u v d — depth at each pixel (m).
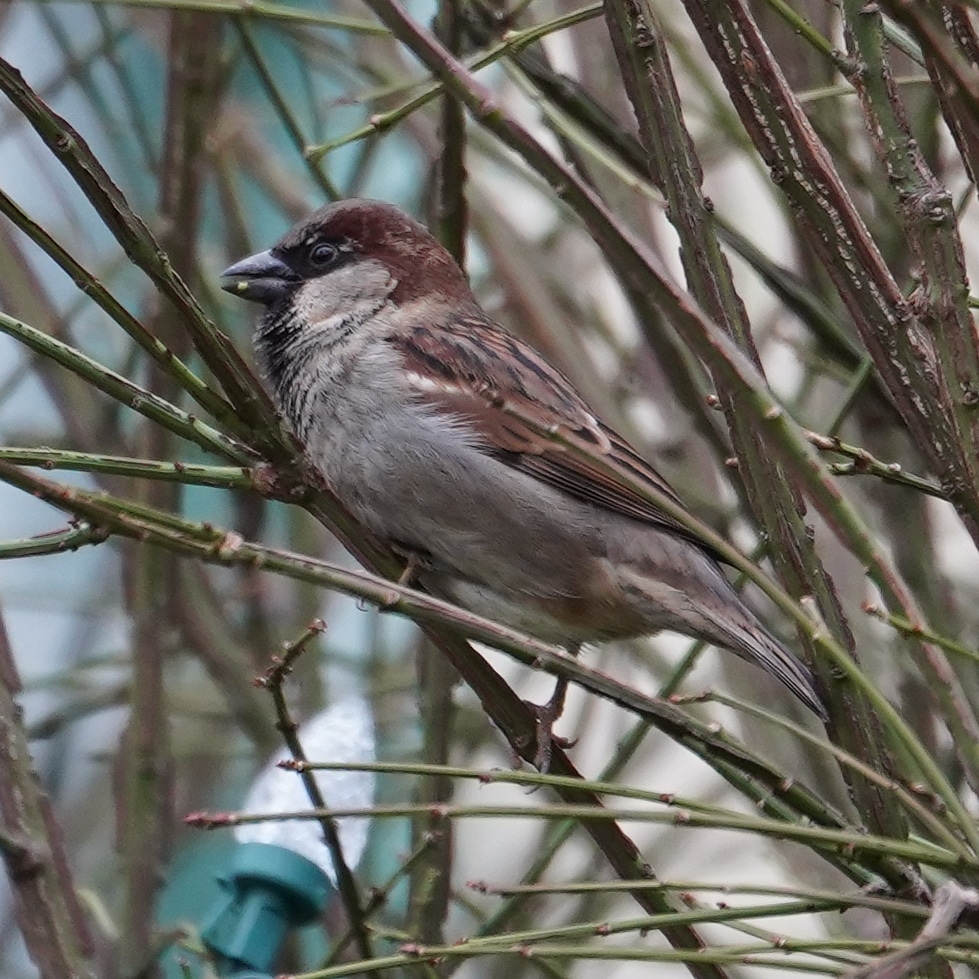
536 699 11.99
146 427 9.12
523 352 7.98
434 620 5.30
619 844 6.19
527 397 7.77
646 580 7.63
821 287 8.21
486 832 11.55
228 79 9.94
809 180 5.40
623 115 9.33
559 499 7.68
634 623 7.78
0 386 11.10
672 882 4.98
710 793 11.55
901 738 4.71
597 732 12.28
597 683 5.45
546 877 10.42
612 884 4.98
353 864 6.53
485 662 6.67
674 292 4.36
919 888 5.71
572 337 10.02
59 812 10.59
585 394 9.86
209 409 5.92
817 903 5.08
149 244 5.62
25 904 6.85
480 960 9.31
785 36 8.14
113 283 11.09
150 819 8.41
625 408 10.59
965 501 5.31
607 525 7.66
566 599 7.77
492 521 7.70
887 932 7.18
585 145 7.25
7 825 6.91
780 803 5.82
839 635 6.12
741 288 11.70
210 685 11.40
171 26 8.71
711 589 7.60
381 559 6.45
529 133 4.23
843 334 7.77
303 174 11.99
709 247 5.98
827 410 9.80
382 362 7.82
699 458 9.59
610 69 9.49
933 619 8.06
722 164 11.70
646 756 10.95
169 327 8.94
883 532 8.68
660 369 8.84
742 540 9.76
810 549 6.14
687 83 10.70
